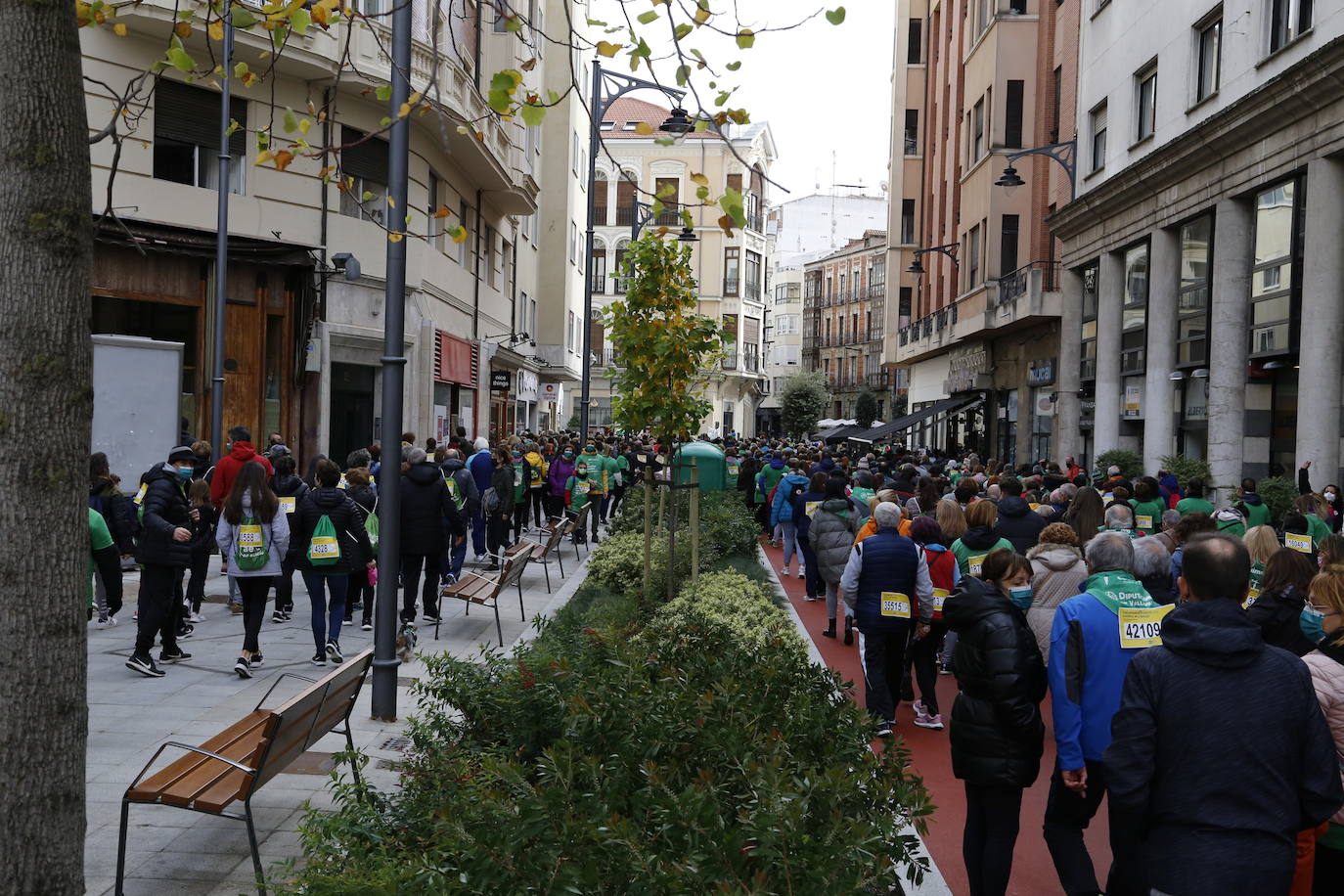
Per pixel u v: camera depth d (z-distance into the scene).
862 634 9.22
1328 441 18.05
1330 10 17.97
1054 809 5.66
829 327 101.94
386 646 8.76
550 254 50.91
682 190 78.06
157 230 19.75
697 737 4.33
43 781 3.21
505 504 18.77
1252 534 8.34
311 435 22.66
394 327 8.86
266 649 11.20
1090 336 30.33
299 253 21.69
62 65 3.24
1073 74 32.59
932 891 5.98
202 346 20.91
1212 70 23.06
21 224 3.16
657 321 13.41
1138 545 6.59
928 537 9.71
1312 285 18.20
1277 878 3.49
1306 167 18.98
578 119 53.78
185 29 5.21
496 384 33.69
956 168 42.41
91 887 5.38
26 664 3.18
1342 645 4.68
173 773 5.59
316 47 21.02
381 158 24.00
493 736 5.50
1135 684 3.73
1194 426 23.88
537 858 3.31
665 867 3.31
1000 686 5.45
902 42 52.66
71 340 3.25
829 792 3.67
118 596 12.18
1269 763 3.55
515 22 4.93
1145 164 24.44
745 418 87.25
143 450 16.62
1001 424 39.16
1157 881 3.59
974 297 37.31
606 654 5.81
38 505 3.19
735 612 11.54
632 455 27.55
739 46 4.64
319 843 4.11
